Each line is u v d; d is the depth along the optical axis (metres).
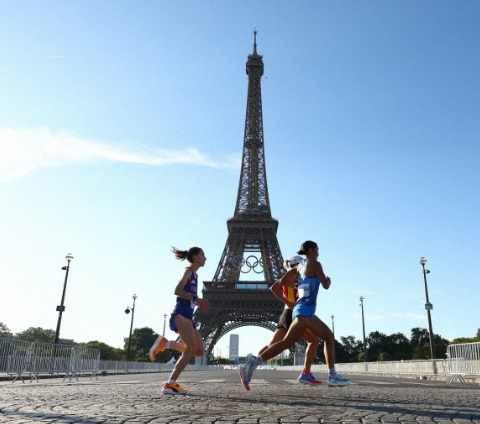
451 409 8.41
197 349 11.34
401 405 9.07
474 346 23.58
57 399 9.80
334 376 10.65
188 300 10.99
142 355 178.00
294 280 11.19
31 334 179.88
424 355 149.62
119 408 8.12
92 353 28.58
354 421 6.61
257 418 6.84
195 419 6.71
